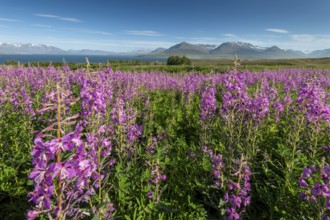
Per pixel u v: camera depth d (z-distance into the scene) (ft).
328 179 11.46
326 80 62.03
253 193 18.08
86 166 9.34
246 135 22.27
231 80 23.20
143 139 26.25
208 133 24.07
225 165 18.65
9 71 45.29
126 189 15.66
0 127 24.76
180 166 20.01
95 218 10.39
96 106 15.78
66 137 8.54
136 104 37.47
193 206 15.42
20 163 19.48
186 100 40.52
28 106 25.21
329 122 20.99
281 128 27.17
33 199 8.45
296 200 15.69
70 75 44.88
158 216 14.62
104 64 34.55
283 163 20.17
